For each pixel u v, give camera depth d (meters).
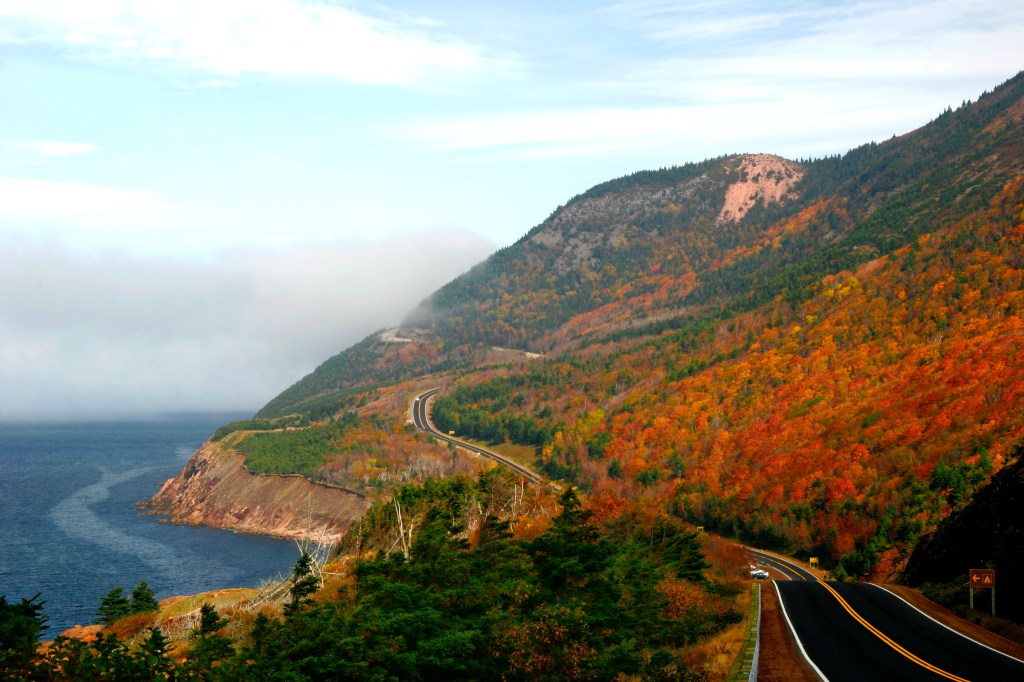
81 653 30.50
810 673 26.78
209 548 164.25
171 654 42.22
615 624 36.97
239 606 58.03
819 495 118.06
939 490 92.31
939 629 34.41
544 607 36.97
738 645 32.16
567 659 32.03
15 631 29.00
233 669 31.94
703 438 171.50
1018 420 100.06
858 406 144.12
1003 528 40.47
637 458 175.25
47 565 139.75
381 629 33.62
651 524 57.44
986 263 186.12
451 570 41.38
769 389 181.62
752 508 128.88
